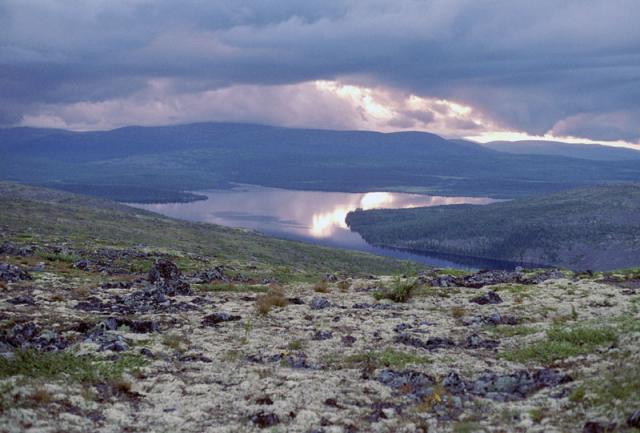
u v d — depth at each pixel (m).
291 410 16.47
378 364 21.61
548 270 49.81
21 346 21.95
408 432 14.94
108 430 14.22
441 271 52.31
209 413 16.22
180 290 38.66
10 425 13.23
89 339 23.98
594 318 28.02
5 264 41.19
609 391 15.54
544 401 16.69
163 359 21.88
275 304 33.91
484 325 28.67
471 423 15.12
